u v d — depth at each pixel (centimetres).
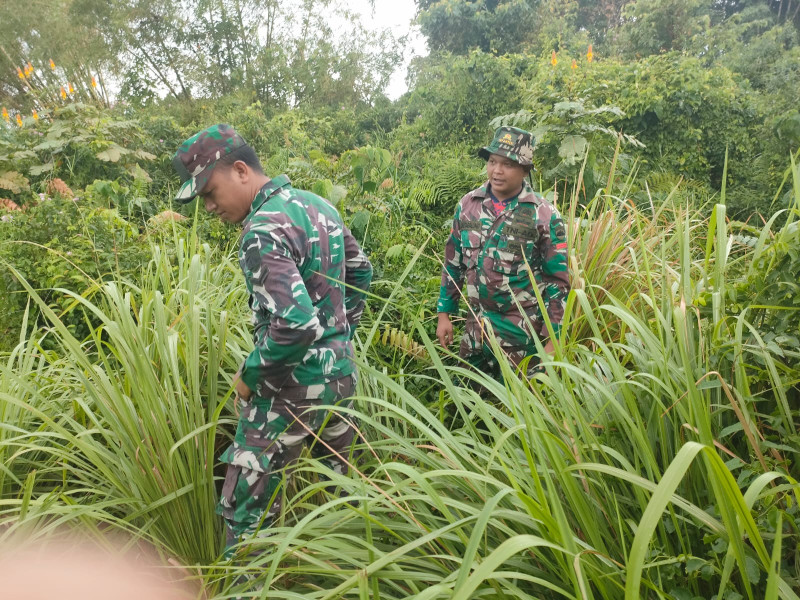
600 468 118
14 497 204
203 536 198
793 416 163
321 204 186
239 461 178
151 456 189
